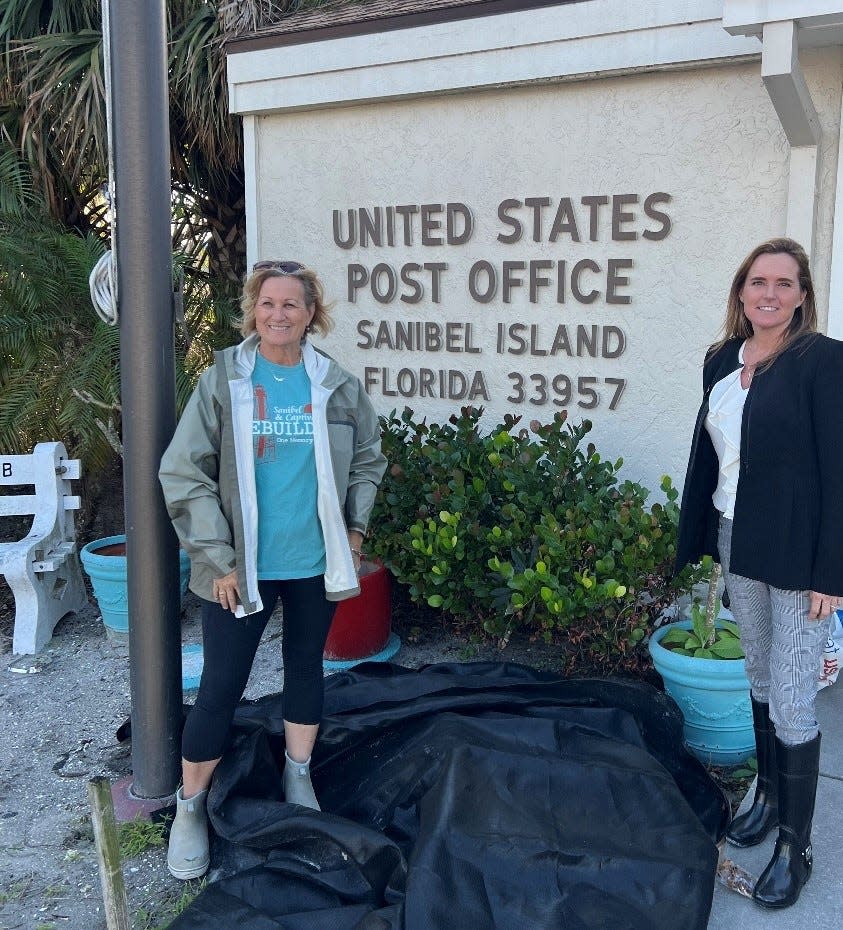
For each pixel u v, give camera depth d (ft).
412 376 17.28
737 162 13.76
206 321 21.30
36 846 10.26
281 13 20.95
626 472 15.29
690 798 10.23
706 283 14.25
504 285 16.02
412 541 13.62
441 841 8.43
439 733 10.30
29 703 13.73
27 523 21.38
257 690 13.71
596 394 15.35
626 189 14.70
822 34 11.78
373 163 17.19
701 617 11.57
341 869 8.88
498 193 15.90
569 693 11.56
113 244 9.89
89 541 20.33
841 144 12.97
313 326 9.71
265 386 9.21
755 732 9.86
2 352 18.58
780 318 8.43
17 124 22.63
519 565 13.38
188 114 21.72
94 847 10.21
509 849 8.38
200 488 8.95
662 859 8.29
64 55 21.53
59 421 17.51
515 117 15.55
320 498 9.28
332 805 10.23
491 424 16.53
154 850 10.07
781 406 8.32
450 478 14.46
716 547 9.55
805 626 8.64
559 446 14.14
